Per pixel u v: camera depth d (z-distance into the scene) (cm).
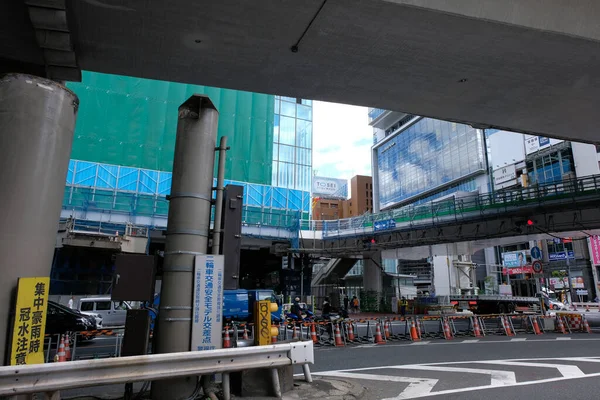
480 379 810
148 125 3616
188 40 1139
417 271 9238
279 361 592
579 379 802
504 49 1164
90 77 3509
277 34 1112
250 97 4131
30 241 535
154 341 600
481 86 1402
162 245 3500
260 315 660
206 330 589
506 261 6869
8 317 503
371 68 1294
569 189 2414
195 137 641
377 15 1020
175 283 595
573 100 1502
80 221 2988
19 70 1133
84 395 657
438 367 959
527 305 2992
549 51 1170
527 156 6138
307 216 4062
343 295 4291
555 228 2527
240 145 3991
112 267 2789
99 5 977
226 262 629
